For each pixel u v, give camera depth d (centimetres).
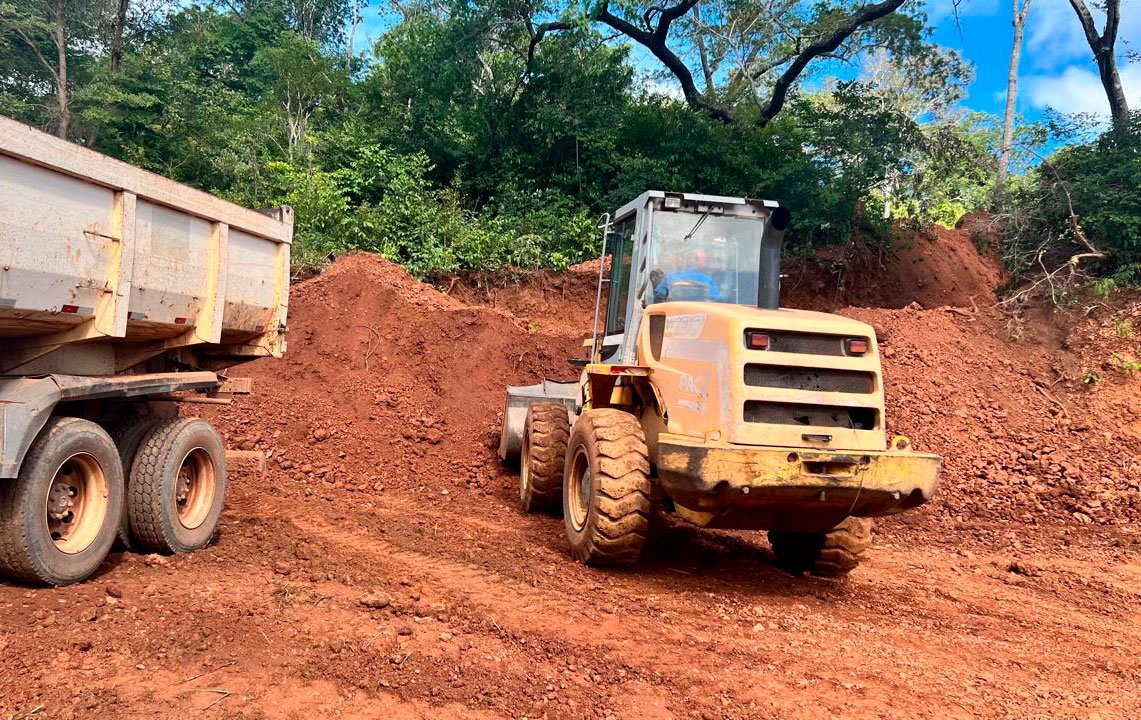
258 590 508
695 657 459
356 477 950
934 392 1195
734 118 1995
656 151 1930
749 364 561
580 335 1312
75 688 357
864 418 585
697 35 2436
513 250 1717
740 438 555
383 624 465
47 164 446
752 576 669
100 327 509
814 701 411
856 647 505
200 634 425
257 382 1109
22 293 442
